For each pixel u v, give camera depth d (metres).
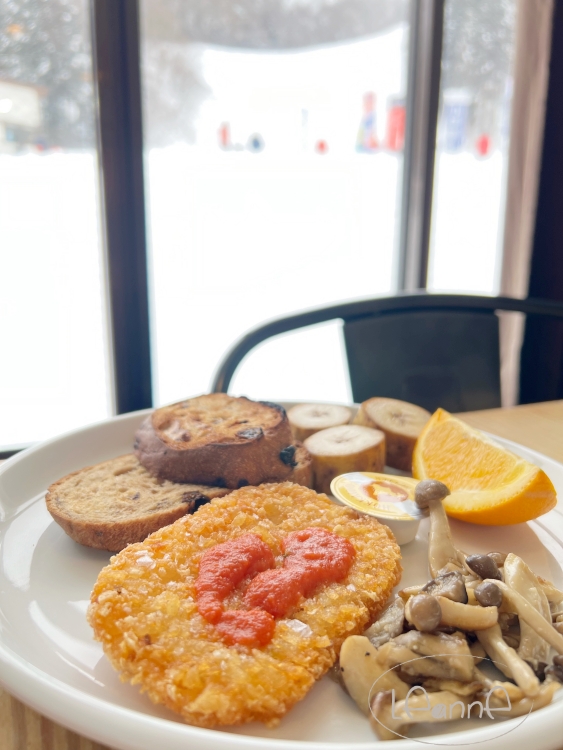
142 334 2.81
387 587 0.91
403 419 1.49
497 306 2.03
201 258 3.62
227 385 1.82
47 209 2.93
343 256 3.75
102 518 1.07
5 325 3.15
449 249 3.60
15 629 0.86
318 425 1.46
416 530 1.15
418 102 3.11
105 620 0.78
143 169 2.63
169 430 1.29
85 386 3.23
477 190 3.47
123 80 2.52
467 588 0.84
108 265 2.69
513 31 3.10
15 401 3.12
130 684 0.76
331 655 0.78
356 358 1.95
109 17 2.42
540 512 1.11
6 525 1.13
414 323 1.99
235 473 1.17
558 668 0.74
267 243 3.75
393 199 3.42
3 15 2.50
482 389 2.03
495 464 1.21
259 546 0.91
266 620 0.78
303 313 1.93
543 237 3.14
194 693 0.70
